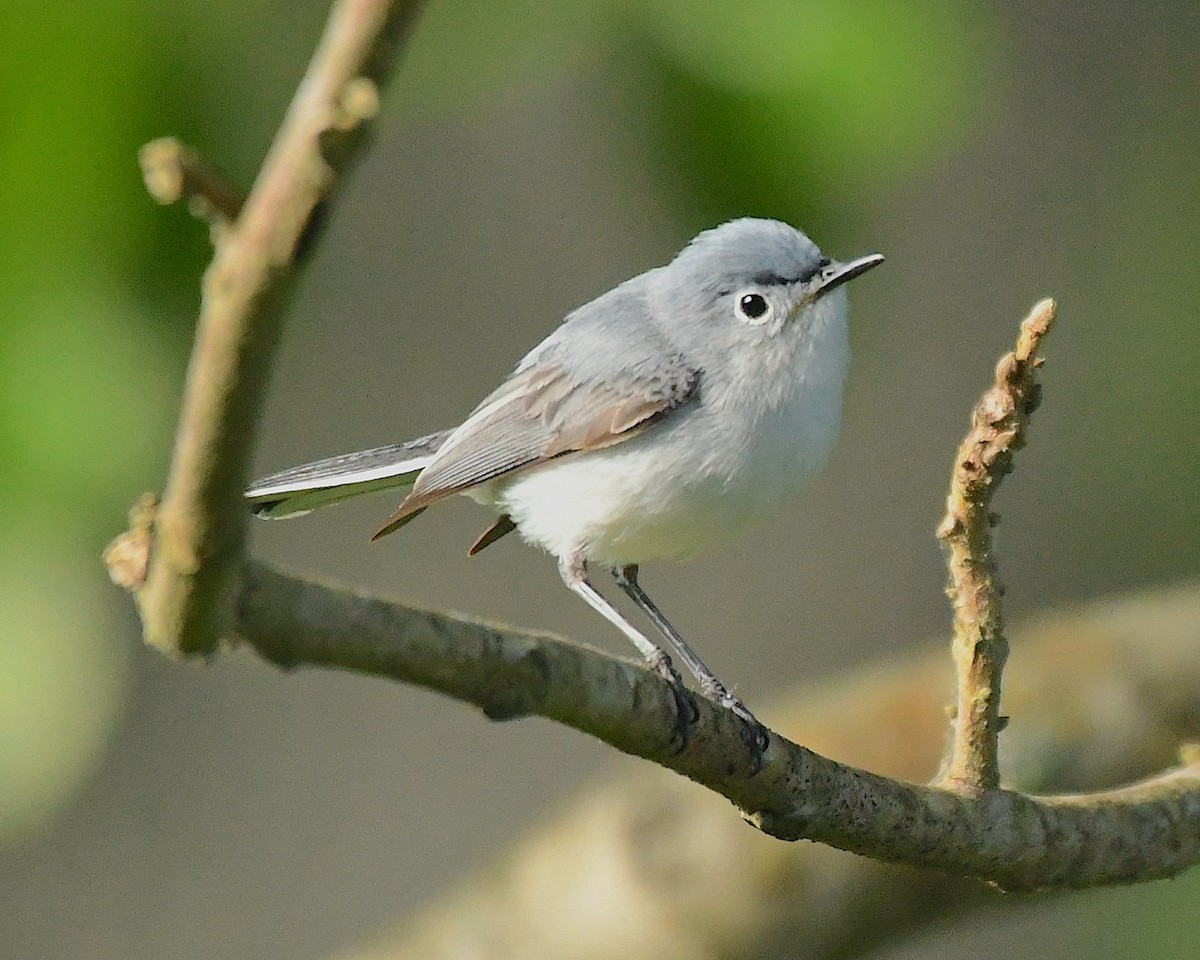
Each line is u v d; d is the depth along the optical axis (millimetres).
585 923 9836
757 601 13023
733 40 7434
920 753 10023
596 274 13141
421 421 13008
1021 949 12344
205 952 12531
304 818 12789
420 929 10258
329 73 3721
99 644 7418
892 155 7516
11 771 7371
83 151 7043
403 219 13242
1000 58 7961
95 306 7047
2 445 6930
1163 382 12680
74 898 12633
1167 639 10562
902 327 13125
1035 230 13219
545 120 13039
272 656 4863
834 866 9664
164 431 7121
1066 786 9992
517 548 13086
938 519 13023
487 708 5469
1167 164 12758
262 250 3879
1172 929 10898
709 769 6223
